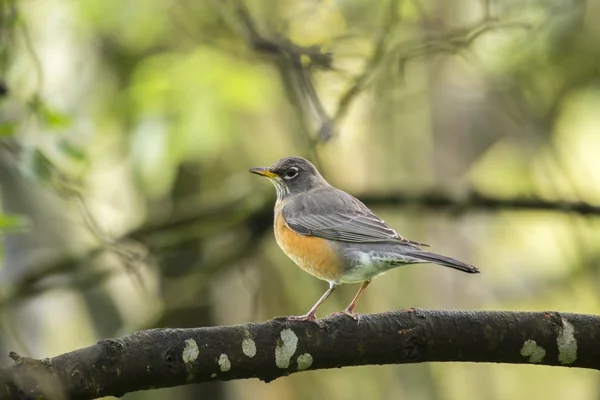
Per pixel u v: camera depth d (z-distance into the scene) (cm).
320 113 1038
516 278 1612
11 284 1222
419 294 1430
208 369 632
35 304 1398
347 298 1410
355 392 1402
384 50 1112
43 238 1288
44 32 1288
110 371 605
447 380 1463
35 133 1034
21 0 1173
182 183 1424
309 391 1393
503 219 1602
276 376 652
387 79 1159
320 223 928
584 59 1360
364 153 1465
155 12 1248
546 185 1520
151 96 1167
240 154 1391
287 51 1038
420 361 670
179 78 1170
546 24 1216
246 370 641
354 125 1428
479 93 1483
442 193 1312
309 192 1007
